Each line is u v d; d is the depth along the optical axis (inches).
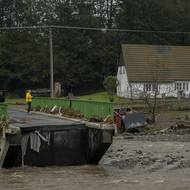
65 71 5777.6
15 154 1294.3
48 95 4584.2
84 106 1598.2
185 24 6584.6
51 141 1353.3
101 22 6604.3
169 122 2384.4
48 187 1013.8
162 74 4566.9
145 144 1706.4
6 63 5664.4
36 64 5620.1
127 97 4192.9
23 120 1596.9
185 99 3673.7
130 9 6604.3
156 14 6560.0
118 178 1103.6
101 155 1371.8
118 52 6131.9
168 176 1110.4
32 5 6451.8
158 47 4879.4
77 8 6402.6
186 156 1392.7
